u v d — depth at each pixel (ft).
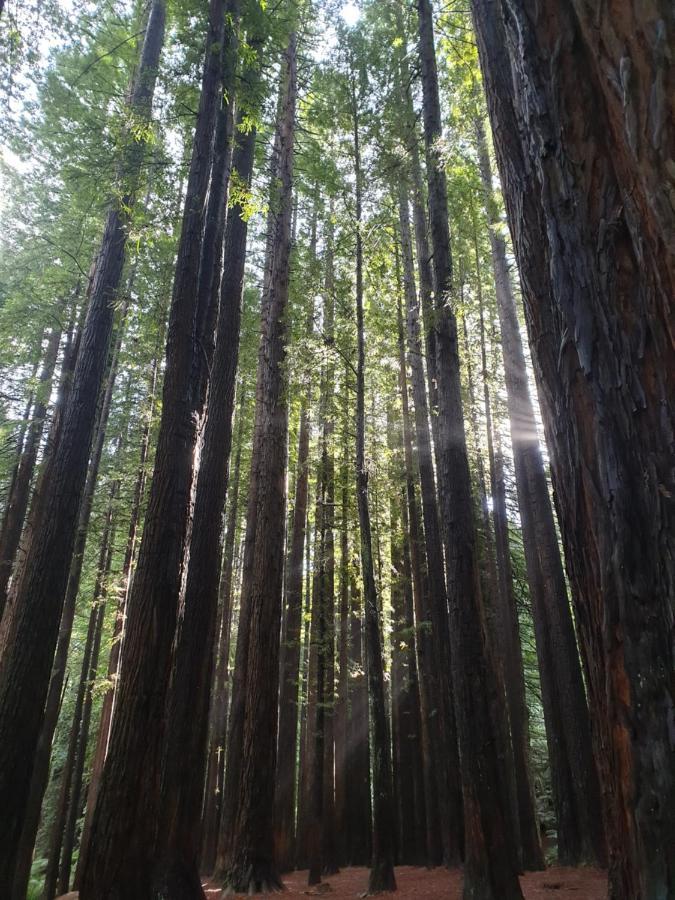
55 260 47.21
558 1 10.09
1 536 46.83
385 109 36.94
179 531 19.65
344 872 45.50
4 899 19.77
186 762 23.31
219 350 32.07
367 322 38.42
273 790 30.99
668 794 7.66
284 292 38.96
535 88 10.53
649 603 8.34
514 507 58.39
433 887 29.89
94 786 39.63
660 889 7.43
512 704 41.50
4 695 22.67
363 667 53.62
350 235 36.06
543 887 28.22
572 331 9.81
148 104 29.07
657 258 8.41
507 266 42.06
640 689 8.17
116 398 57.57
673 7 7.77
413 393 45.96
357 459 30.14
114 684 39.58
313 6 42.47
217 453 29.84
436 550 41.57
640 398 8.84
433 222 28.94
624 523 8.74
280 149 41.88
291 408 50.03
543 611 38.91
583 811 33.06
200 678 25.14
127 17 41.24
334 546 51.57
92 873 15.70
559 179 10.10
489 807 20.35
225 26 26.27
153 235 28.99
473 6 15.16
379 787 27.94
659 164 8.10
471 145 42.24
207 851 55.93
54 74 38.06
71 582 40.34
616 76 8.61
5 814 20.77
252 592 33.42
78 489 27.14
